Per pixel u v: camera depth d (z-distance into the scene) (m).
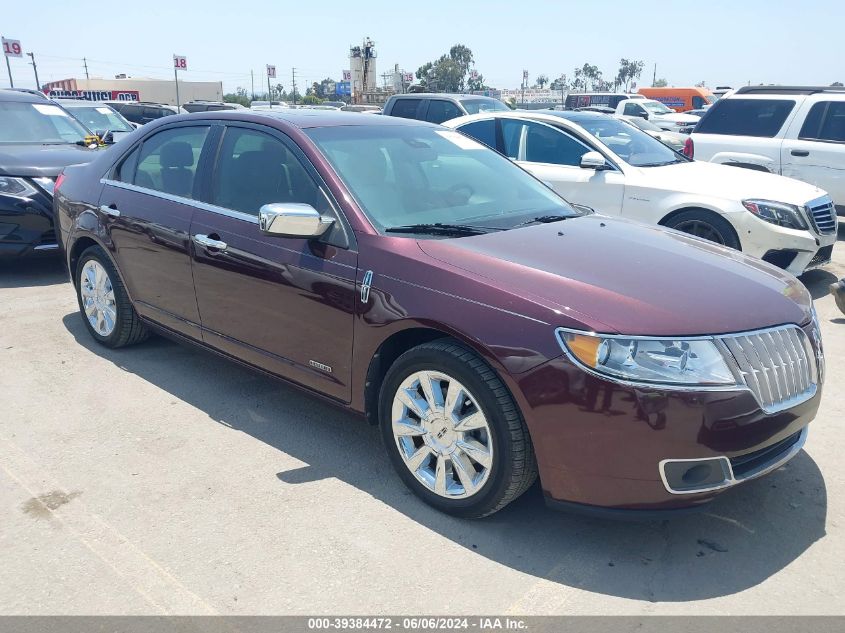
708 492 2.77
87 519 3.21
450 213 3.81
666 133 16.08
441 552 3.00
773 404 2.89
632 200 7.12
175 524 3.18
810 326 3.20
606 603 2.71
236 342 4.11
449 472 3.22
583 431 2.77
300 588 2.78
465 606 2.69
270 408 4.38
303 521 3.21
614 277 3.08
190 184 4.38
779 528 3.20
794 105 9.80
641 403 2.68
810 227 6.59
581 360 2.75
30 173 7.02
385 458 3.80
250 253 3.85
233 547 3.02
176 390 4.61
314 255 3.57
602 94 32.94
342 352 3.51
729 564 2.95
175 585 2.79
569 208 4.32
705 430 2.70
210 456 3.78
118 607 2.67
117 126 13.42
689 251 3.58
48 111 8.88
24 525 3.16
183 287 4.36
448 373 3.08
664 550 3.04
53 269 7.80
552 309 2.86
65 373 4.84
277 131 4.01
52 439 3.94
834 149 9.39
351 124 4.23
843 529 3.19
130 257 4.74
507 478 2.97
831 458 3.82
